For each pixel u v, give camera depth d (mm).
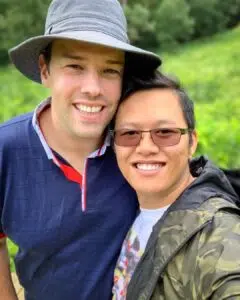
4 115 3979
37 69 656
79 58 562
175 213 518
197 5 12516
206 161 583
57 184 620
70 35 543
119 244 628
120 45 543
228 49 8227
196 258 467
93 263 629
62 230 619
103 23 567
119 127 568
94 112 575
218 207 499
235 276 430
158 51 11352
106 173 625
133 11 11609
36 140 627
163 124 546
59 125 604
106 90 571
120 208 625
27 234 631
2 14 10828
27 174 627
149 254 519
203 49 9523
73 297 641
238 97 4434
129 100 565
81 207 617
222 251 451
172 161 551
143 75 586
